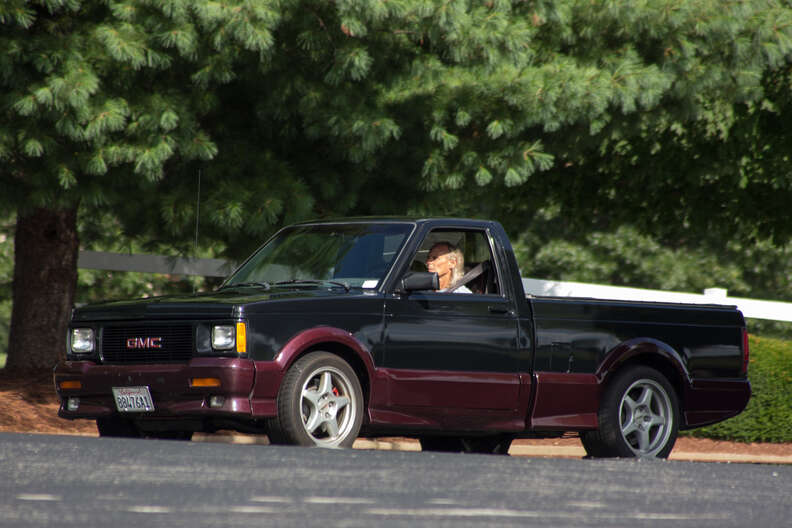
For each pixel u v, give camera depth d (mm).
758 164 65688
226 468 18625
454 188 45438
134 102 39875
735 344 34656
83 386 28516
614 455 32125
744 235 70688
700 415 34000
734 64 47844
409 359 28875
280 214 43875
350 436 27500
